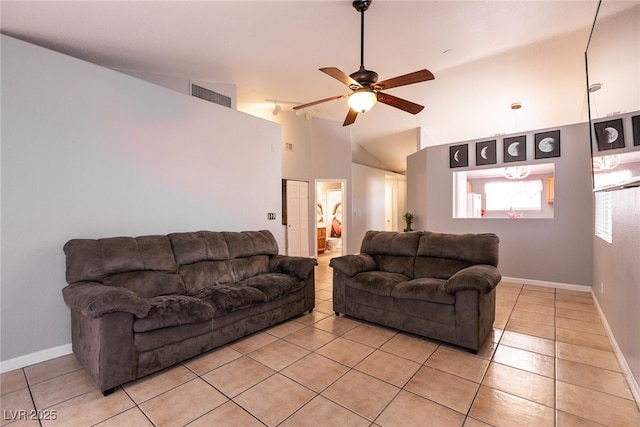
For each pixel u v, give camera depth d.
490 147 4.85
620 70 1.70
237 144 3.96
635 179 1.46
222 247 3.27
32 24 2.29
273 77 4.01
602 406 1.76
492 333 2.80
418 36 3.06
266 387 1.97
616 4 1.70
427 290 2.62
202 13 2.37
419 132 6.64
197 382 2.03
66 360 2.37
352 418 1.67
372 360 2.33
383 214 9.11
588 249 4.09
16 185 2.24
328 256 7.81
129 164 2.89
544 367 2.20
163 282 2.64
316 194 7.05
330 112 6.45
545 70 4.11
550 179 6.42
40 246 2.35
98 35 2.56
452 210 5.27
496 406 1.77
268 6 2.37
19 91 2.25
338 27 2.80
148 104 3.04
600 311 3.19
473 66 3.97
